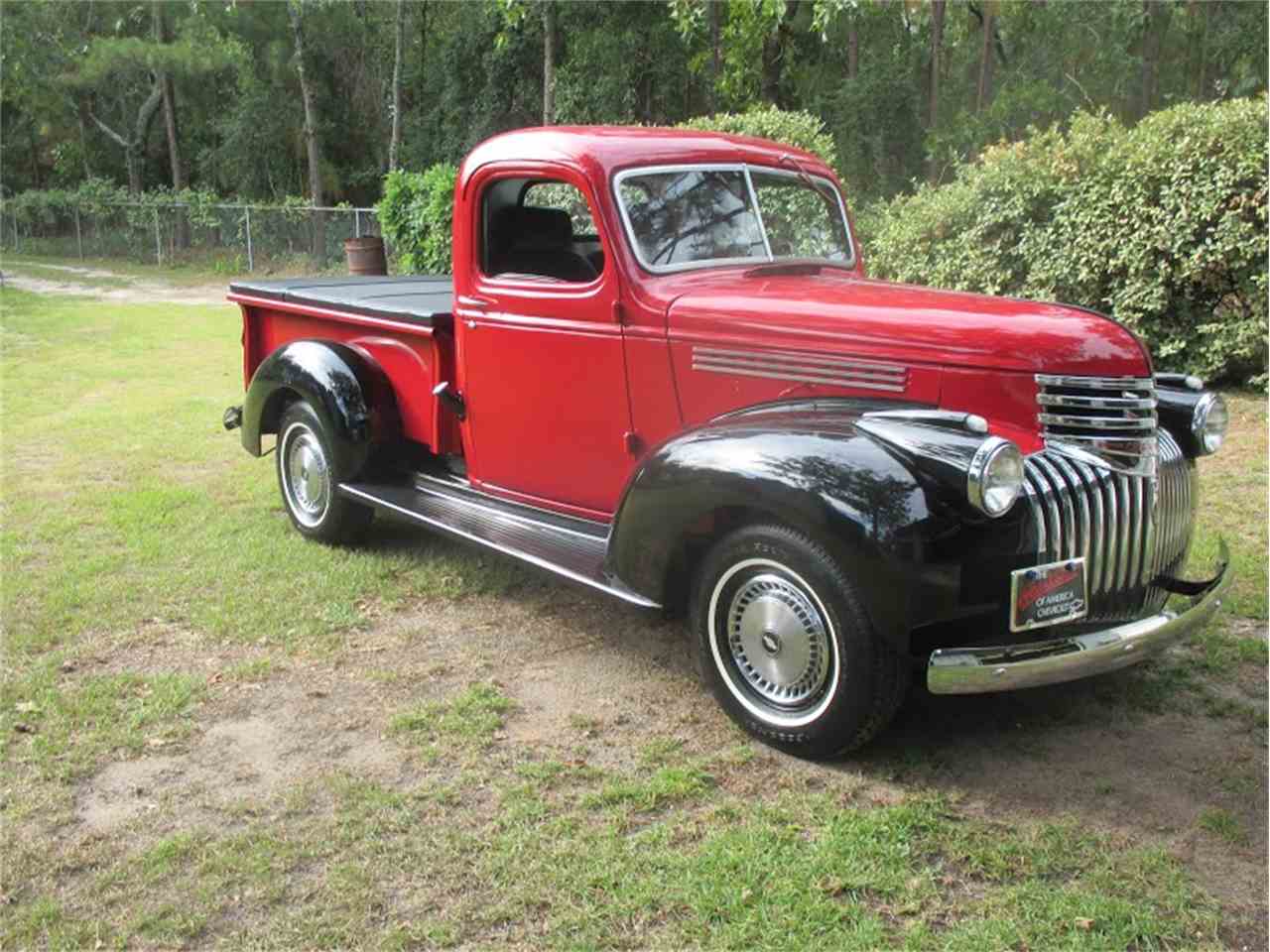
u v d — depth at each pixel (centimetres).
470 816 332
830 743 349
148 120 3569
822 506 325
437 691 416
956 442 323
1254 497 614
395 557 560
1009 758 361
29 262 2941
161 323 1544
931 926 281
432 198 1748
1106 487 351
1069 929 278
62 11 3381
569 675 429
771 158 480
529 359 462
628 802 338
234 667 433
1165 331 877
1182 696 402
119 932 282
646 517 373
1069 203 900
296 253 2684
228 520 620
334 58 3494
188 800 343
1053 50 2748
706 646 380
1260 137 805
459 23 3300
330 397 536
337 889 298
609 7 2617
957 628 340
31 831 326
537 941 278
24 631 466
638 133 457
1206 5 2869
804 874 301
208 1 3111
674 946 275
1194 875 299
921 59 2806
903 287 429
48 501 652
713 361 402
